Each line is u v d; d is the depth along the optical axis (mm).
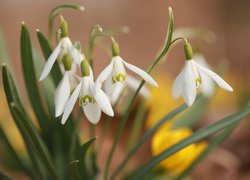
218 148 642
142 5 1213
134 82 451
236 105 750
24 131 394
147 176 461
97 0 1196
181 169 465
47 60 370
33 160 425
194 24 1239
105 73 361
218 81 365
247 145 645
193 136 401
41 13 1165
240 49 1239
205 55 1215
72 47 369
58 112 355
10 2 1160
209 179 624
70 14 1169
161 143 447
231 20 1263
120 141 644
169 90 664
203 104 519
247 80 792
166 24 1209
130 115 629
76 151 398
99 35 387
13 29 1139
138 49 1165
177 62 1130
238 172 634
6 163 500
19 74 1029
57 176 409
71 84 365
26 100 604
